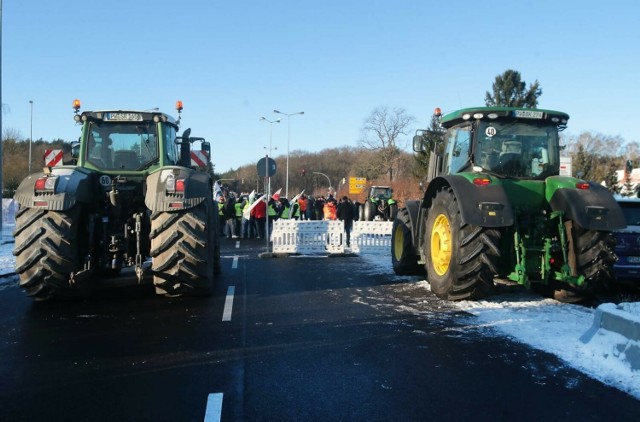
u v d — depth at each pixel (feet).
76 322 20.36
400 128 215.10
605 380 14.29
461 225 22.22
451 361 15.89
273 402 12.98
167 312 22.08
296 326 19.94
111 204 23.80
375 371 15.08
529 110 24.53
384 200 74.18
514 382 14.21
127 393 13.50
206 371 15.07
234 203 63.41
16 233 21.80
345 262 39.75
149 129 25.52
